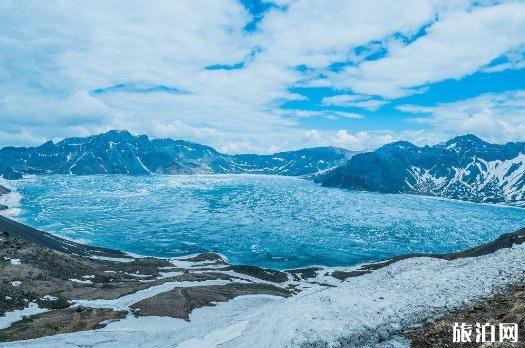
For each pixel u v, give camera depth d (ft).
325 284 413.59
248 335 88.63
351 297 92.63
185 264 471.21
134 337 125.90
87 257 450.30
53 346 112.16
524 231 450.71
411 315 75.20
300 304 92.38
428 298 82.38
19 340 132.05
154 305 194.08
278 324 80.94
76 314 172.45
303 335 70.38
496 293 76.89
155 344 109.70
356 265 568.82
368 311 79.10
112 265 398.01
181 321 169.17
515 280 80.12
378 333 70.38
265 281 404.16
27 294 201.67
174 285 273.95
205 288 260.83
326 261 596.70
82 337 125.39
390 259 547.90
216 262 502.38
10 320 165.17
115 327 156.25
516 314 63.93
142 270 380.37
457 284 87.45
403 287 96.89
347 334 70.28
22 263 264.31
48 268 275.39
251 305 214.69
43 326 152.76
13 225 452.76
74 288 234.99
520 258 94.32
